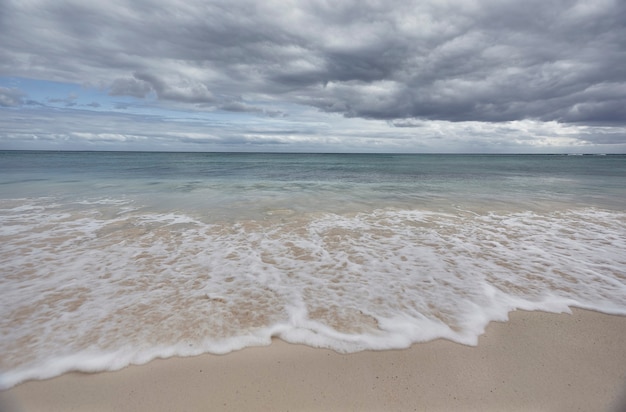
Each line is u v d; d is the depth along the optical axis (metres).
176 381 2.59
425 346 3.04
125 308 3.54
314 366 2.78
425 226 7.06
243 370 2.72
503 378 2.67
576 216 8.15
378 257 5.16
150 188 12.59
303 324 3.32
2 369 2.62
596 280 4.36
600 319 3.46
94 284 4.10
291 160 49.72
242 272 4.54
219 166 29.47
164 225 6.90
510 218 7.88
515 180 17.86
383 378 2.67
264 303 3.71
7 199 9.65
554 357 2.90
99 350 2.87
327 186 14.20
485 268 4.75
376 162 43.78
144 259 4.97
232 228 6.74
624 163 43.12
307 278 4.38
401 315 3.51
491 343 3.08
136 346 2.93
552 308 3.67
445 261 5.01
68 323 3.23
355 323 3.35
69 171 20.39
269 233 6.42
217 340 3.05
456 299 3.85
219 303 3.68
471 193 12.12
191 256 5.13
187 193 11.30
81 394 2.45
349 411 2.37
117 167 25.12
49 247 5.43
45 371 2.63
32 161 33.06
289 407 2.39
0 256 4.96
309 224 7.14
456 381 2.64
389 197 10.94
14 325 3.18
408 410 2.39
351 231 6.62
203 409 2.36
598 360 2.87
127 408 2.35
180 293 3.90
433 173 23.31
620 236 6.37
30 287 3.97
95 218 7.41
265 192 11.85
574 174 22.70
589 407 2.40
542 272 4.61
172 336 3.09
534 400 2.46
